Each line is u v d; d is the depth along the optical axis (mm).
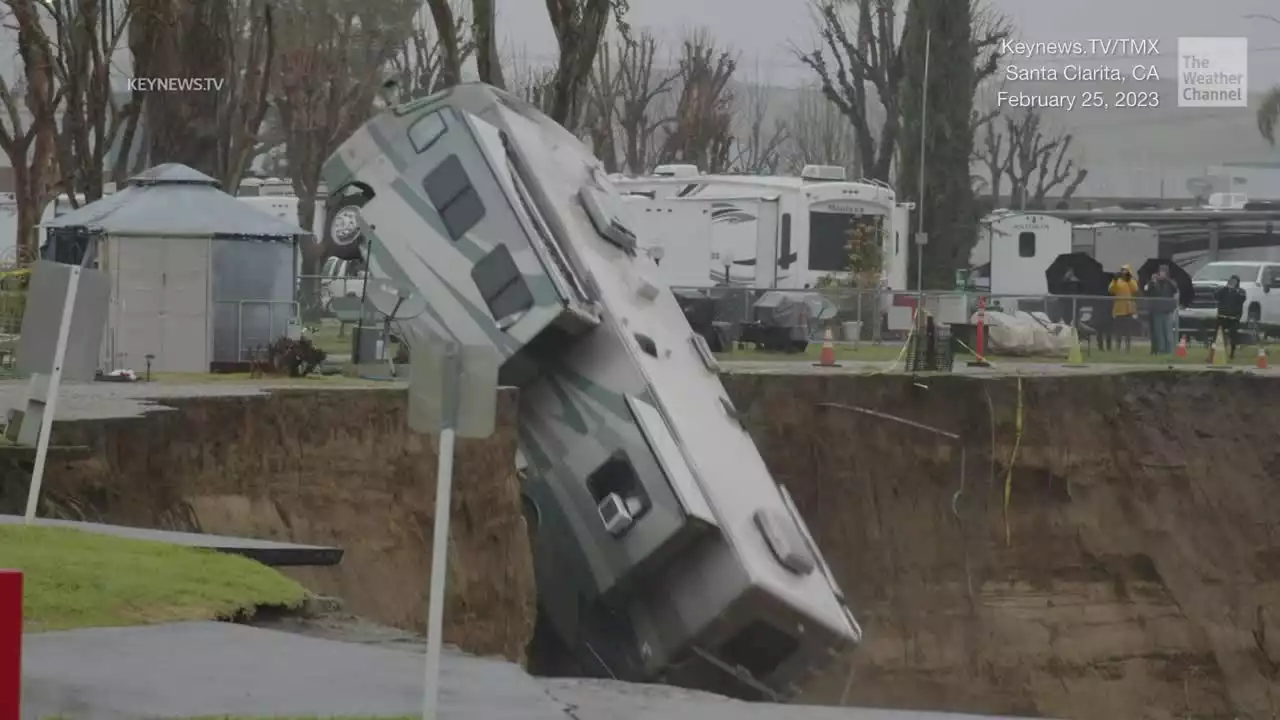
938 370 102938
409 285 65375
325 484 64375
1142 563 100125
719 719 33281
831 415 95125
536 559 61500
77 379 49281
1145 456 101938
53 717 28266
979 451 97375
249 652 35062
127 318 86062
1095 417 100750
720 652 57500
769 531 59000
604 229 67562
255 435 63938
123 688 30984
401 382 78125
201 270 86438
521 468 61781
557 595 60719
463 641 61406
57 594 37969
